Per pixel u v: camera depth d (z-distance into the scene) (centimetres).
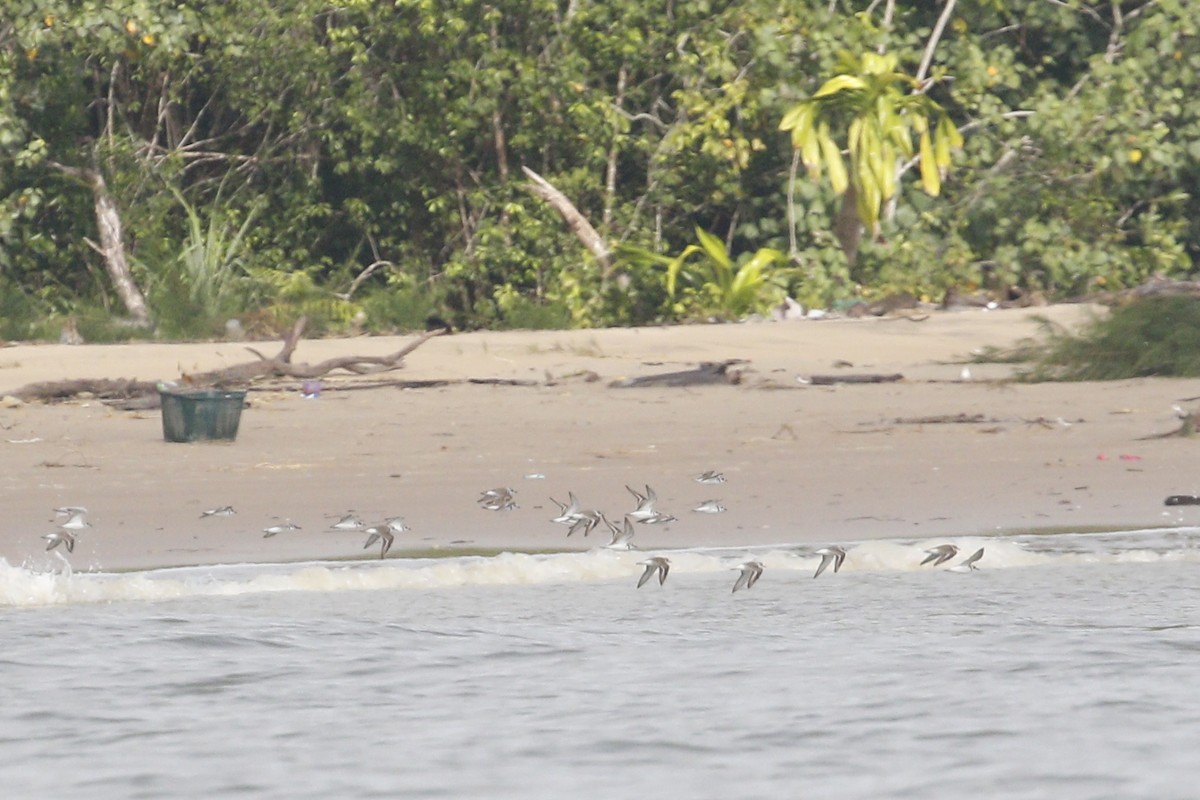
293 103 9262
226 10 8962
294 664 1909
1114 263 8850
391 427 4441
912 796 1373
